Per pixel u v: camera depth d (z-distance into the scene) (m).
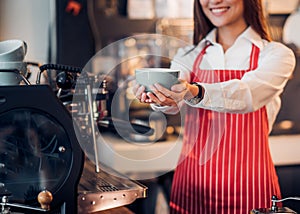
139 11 4.05
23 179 1.49
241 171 2.54
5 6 3.67
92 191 1.63
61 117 1.50
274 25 4.23
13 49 1.61
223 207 2.55
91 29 3.74
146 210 3.55
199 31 2.77
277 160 3.92
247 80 2.38
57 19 3.61
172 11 4.08
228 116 2.54
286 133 4.07
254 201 2.56
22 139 1.48
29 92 1.47
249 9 2.62
